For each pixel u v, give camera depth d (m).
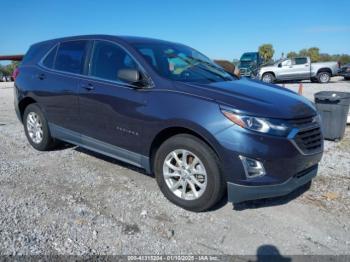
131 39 4.55
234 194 3.39
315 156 3.63
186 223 3.49
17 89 5.77
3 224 3.35
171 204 3.87
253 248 3.10
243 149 3.24
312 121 3.63
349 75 25.42
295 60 23.72
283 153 3.29
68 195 4.05
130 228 3.37
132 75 3.82
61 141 5.69
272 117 3.29
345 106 6.46
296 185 3.50
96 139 4.57
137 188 4.28
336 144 6.44
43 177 4.60
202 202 3.58
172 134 3.83
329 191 4.25
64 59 5.10
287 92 4.22
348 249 3.11
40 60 5.49
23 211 3.62
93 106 4.45
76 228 3.32
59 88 4.95
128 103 4.01
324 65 23.50
